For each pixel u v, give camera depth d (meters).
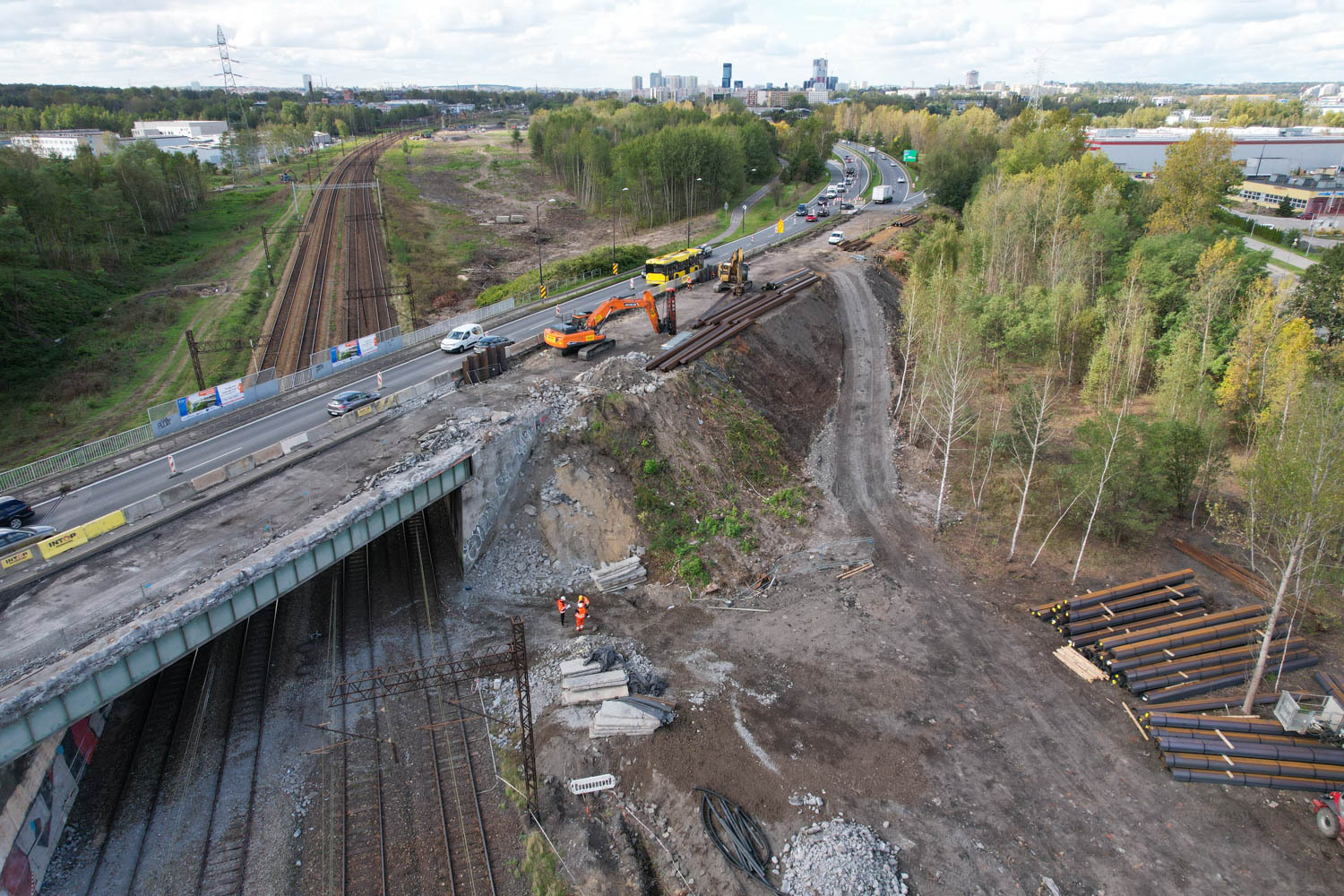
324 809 30.22
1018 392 56.72
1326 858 27.05
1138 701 34.38
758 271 89.38
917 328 67.31
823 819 28.53
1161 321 68.44
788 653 37.12
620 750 31.55
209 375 69.75
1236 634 37.12
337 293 97.25
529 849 28.34
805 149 159.88
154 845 28.64
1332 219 132.75
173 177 134.75
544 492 45.81
